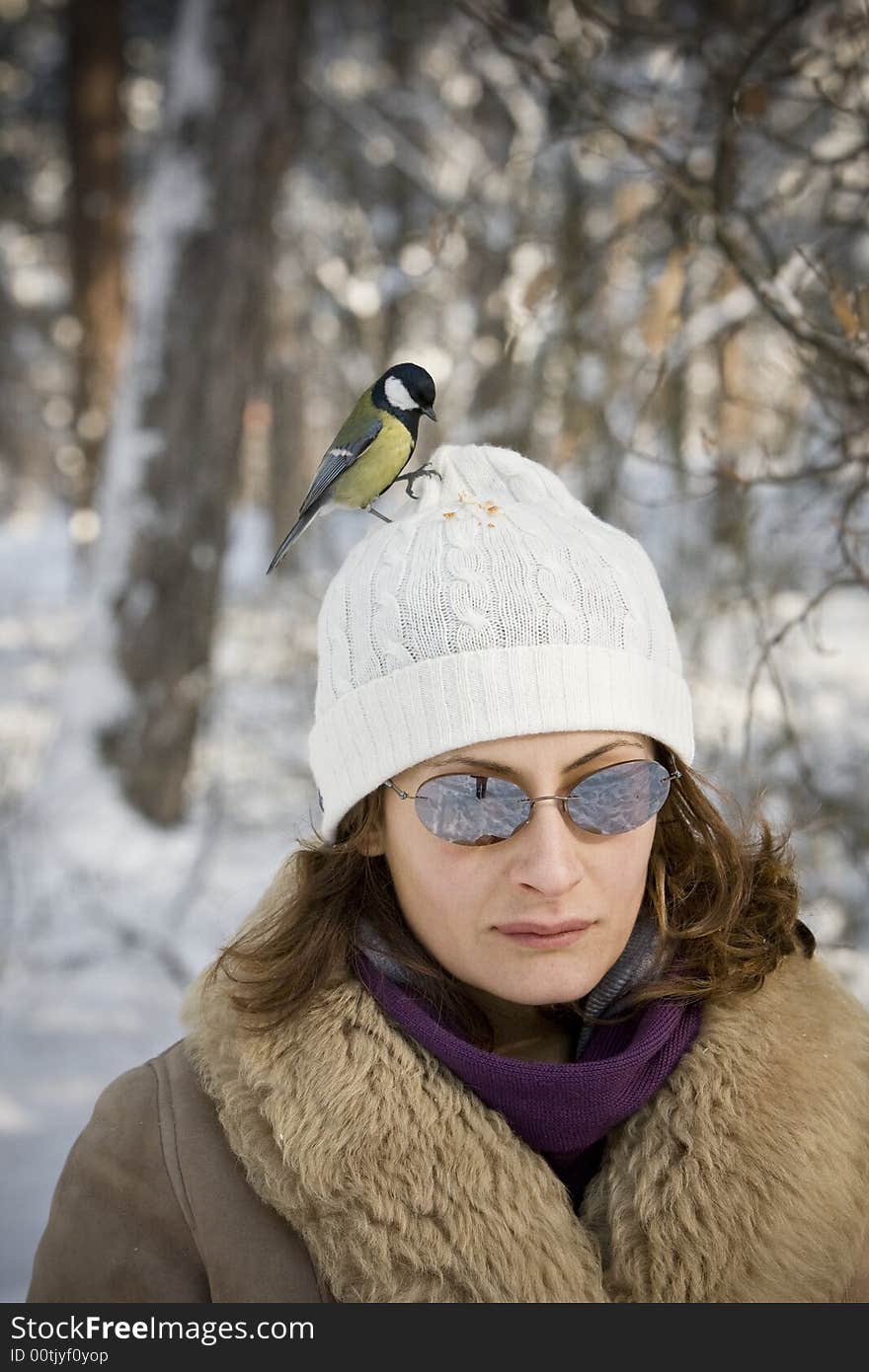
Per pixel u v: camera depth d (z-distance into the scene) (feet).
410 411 8.86
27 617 45.57
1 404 80.59
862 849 12.56
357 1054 4.93
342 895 5.29
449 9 28.60
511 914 4.81
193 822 24.75
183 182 25.18
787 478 8.54
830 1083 5.12
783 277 8.73
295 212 45.03
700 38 9.46
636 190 15.42
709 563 15.02
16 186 48.65
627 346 14.19
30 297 65.51
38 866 21.93
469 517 5.24
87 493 48.42
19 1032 17.60
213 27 25.18
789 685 15.29
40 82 45.27
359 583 5.28
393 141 36.55
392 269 34.94
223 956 5.42
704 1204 4.80
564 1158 5.11
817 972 5.66
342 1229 4.73
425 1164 4.75
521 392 16.71
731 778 12.96
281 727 28.94
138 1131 5.23
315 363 55.26
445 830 4.82
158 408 25.30
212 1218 4.94
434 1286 4.66
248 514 73.82
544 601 4.94
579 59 8.80
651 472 15.08
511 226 19.39
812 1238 4.82
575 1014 5.47
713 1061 5.03
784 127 11.32
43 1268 5.20
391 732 5.01
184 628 25.30
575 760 4.92
